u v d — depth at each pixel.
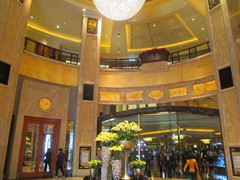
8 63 7.86
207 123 9.30
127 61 12.44
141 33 15.09
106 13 7.75
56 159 9.73
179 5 12.38
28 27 13.55
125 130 4.65
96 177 5.07
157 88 11.12
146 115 10.54
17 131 8.91
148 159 9.91
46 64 10.43
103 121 10.78
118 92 11.52
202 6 11.90
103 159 4.68
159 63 11.37
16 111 9.11
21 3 8.65
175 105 10.59
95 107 10.72
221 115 7.88
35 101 9.73
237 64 7.52
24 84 9.48
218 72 8.23
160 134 10.10
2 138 7.35
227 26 8.04
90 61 11.34
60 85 10.71
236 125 7.32
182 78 10.59
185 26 13.95
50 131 10.02
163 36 15.30
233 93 7.56
